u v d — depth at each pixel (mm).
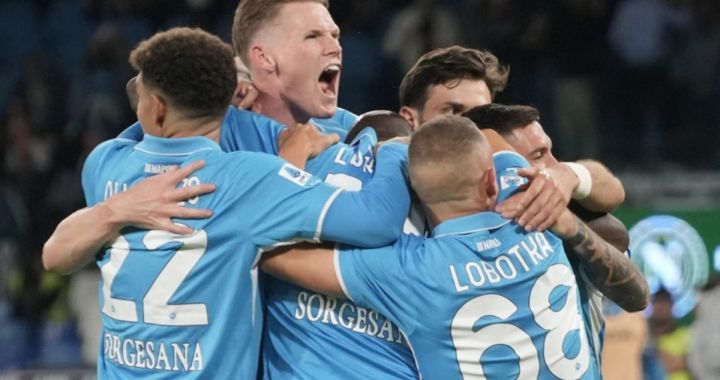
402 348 14836
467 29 46312
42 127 45750
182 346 14453
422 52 45406
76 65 49656
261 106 16266
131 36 48125
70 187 42000
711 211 35312
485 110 15609
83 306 37344
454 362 14352
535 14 45719
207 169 14445
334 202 14148
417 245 14445
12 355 36969
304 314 14867
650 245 35406
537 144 15312
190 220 14297
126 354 14781
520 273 14297
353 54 46031
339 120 17719
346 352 14758
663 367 33219
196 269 14312
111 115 45531
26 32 50250
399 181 14562
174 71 14273
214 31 48031
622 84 45656
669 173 42062
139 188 14461
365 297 14391
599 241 15203
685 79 45625
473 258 14242
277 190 14266
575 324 14789
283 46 15898
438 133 14180
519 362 14344
